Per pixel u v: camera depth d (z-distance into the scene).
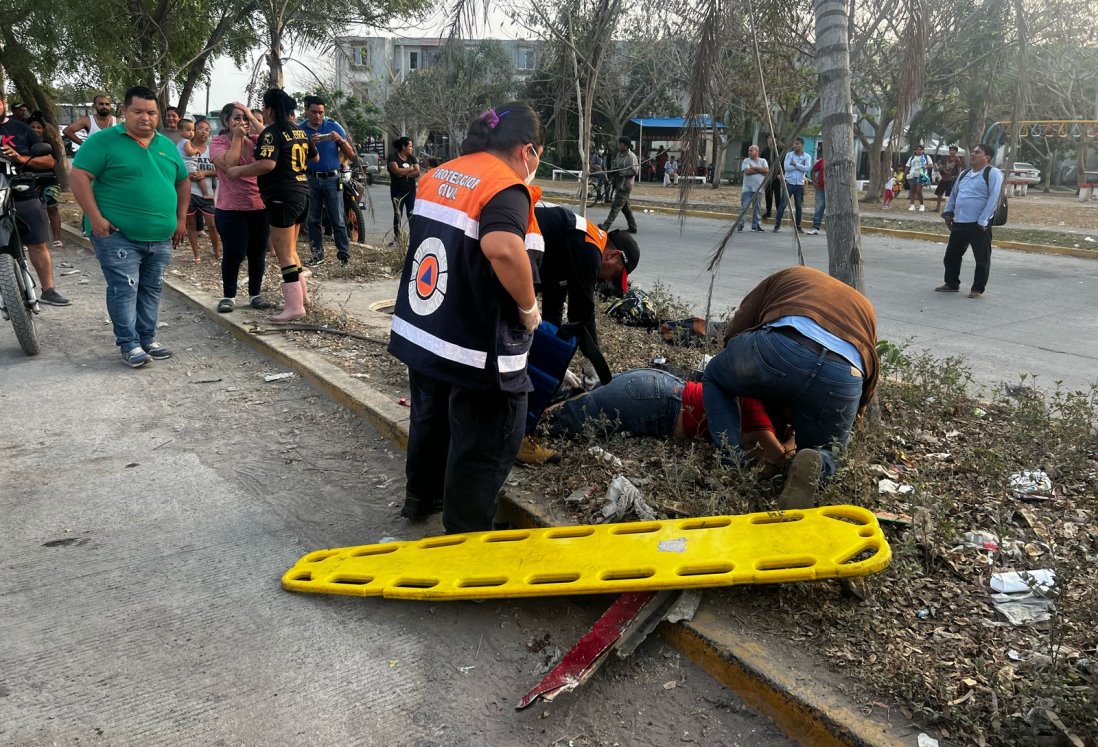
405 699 2.64
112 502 3.95
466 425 3.15
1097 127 27.66
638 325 6.77
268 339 6.53
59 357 6.36
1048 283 10.78
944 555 3.18
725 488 3.48
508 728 2.52
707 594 2.96
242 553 3.50
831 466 3.47
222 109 7.43
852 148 4.23
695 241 15.00
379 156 31.23
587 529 3.27
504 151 3.01
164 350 6.33
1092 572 3.11
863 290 4.30
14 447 4.60
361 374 5.66
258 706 2.59
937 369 5.94
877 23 4.67
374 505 3.97
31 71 15.05
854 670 2.56
